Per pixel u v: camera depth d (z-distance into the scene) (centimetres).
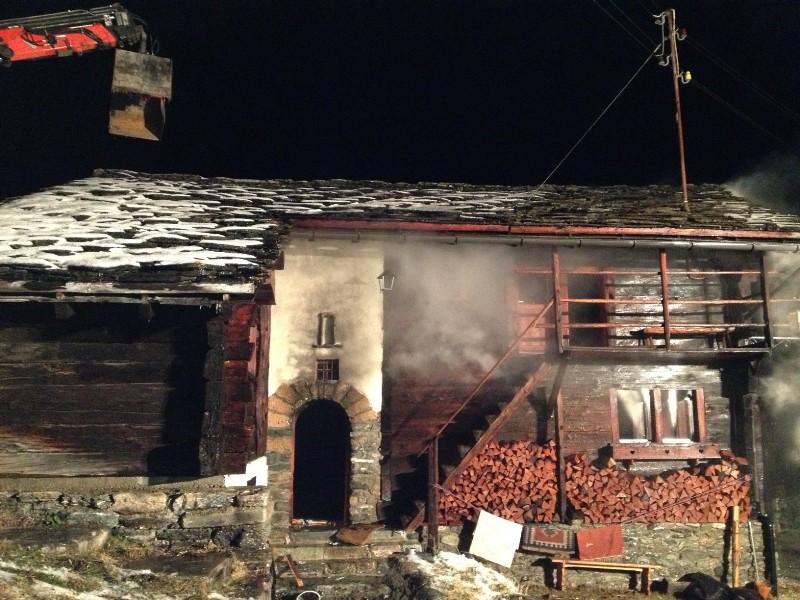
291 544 930
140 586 650
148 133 835
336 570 902
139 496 783
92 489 783
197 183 1249
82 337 772
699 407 1062
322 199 1130
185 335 775
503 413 974
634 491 1001
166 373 771
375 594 865
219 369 739
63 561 665
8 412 760
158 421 766
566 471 1003
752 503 1030
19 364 766
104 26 843
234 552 772
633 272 1008
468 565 930
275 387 990
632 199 1230
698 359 1068
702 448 1040
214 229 920
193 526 782
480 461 991
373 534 955
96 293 731
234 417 761
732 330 1073
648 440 1056
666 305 980
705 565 1002
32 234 871
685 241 1008
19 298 725
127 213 982
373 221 970
